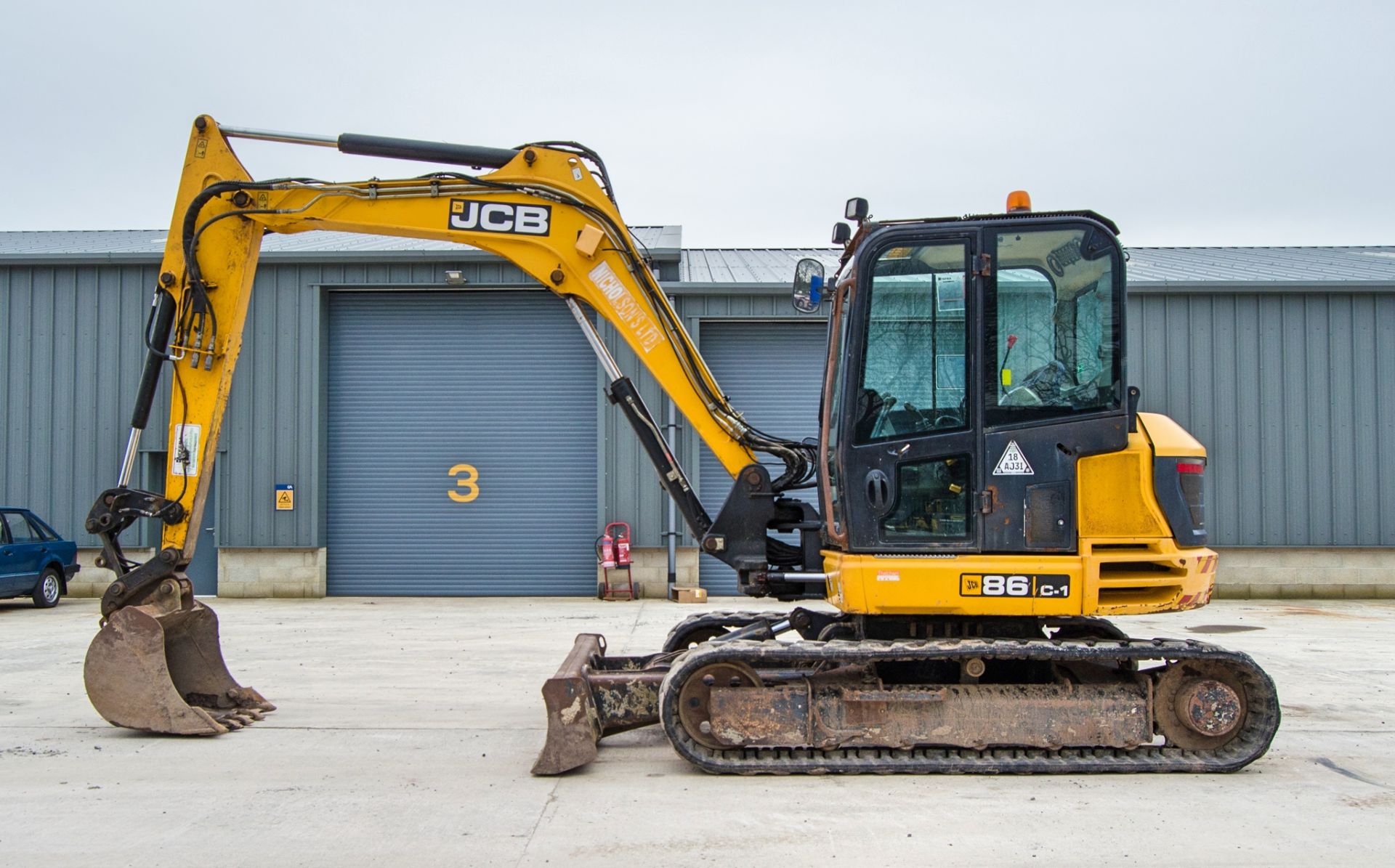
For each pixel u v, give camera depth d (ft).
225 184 21.45
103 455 50.01
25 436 50.21
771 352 50.39
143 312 50.01
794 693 17.70
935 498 18.13
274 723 21.95
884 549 18.10
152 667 20.48
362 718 22.47
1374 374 48.83
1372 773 18.01
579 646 21.54
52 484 50.08
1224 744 17.93
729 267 55.47
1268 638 36.01
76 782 17.35
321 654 31.73
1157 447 18.11
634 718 18.65
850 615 20.62
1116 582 17.67
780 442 21.35
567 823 15.10
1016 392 18.08
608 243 21.48
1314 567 48.62
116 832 14.79
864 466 18.24
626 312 21.44
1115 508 17.90
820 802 16.11
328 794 16.62
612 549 48.67
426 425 50.80
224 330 21.83
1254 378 48.98
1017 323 18.17
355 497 50.78
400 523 50.78
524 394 50.80
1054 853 13.80
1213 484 48.85
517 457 50.78
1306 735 21.11
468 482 50.75
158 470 50.16
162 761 18.74
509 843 14.21
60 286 50.16
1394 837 14.49
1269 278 49.83
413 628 38.06
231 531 49.21
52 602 46.62
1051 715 17.67
